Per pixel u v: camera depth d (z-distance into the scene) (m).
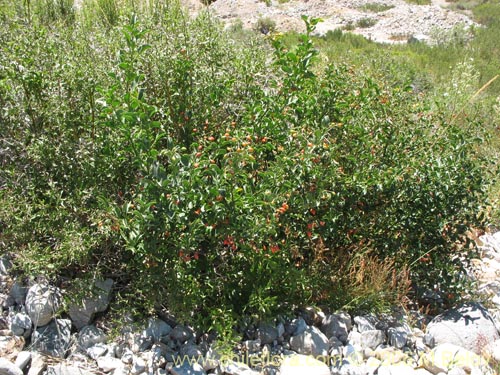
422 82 8.95
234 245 3.09
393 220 3.71
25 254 3.14
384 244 3.77
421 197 3.66
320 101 3.59
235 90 4.11
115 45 4.19
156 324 3.23
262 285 3.27
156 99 3.57
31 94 3.51
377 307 3.60
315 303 3.58
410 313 3.78
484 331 3.55
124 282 3.50
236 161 2.97
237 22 18.19
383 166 3.64
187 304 3.15
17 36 3.84
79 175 3.45
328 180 3.16
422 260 3.81
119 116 2.88
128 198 3.47
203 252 3.33
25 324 3.18
